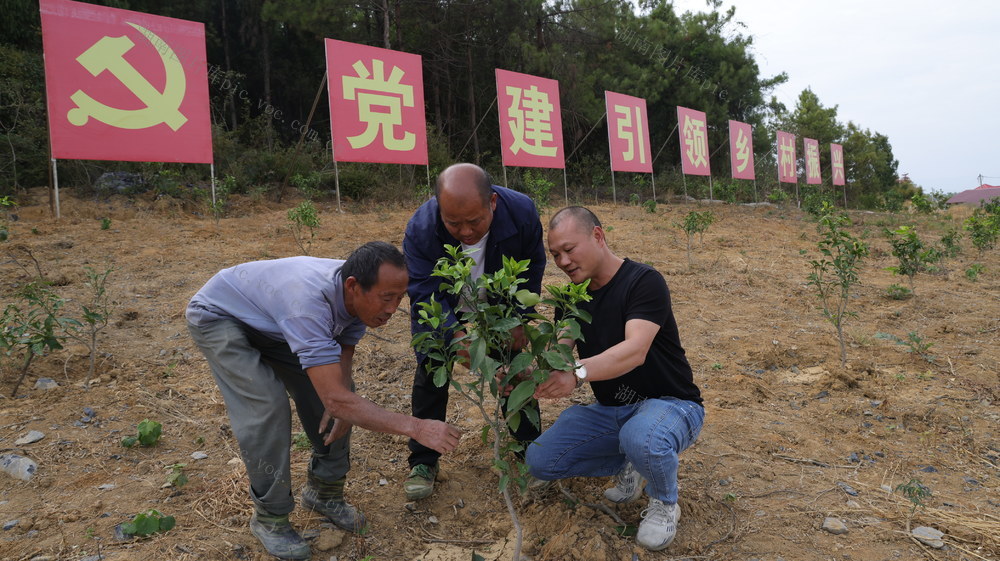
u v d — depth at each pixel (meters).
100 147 9.05
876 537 2.95
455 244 3.11
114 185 12.20
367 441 3.87
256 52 21.69
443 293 3.19
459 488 3.40
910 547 2.88
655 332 2.73
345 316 2.62
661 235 10.96
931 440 3.94
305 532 2.95
